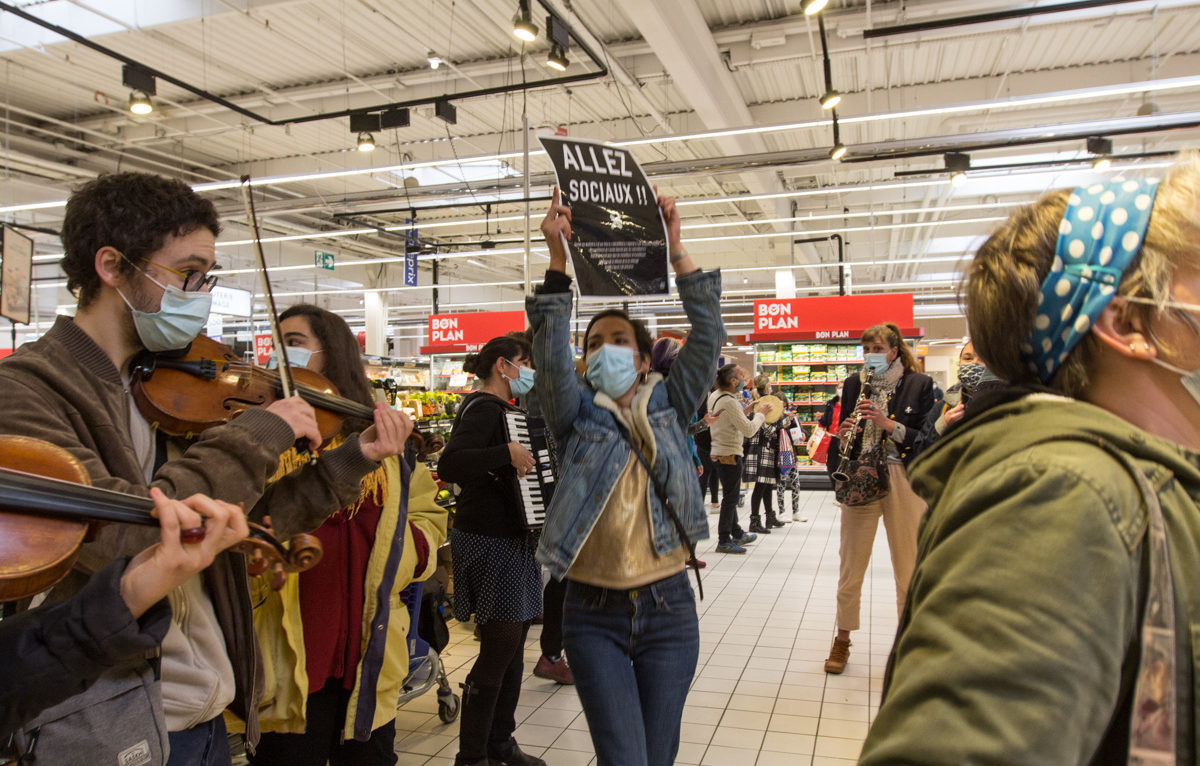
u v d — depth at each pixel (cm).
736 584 534
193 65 937
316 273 1967
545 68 934
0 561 76
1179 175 67
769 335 1099
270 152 1273
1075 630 53
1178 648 55
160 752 103
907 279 2259
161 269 118
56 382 105
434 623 306
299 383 162
